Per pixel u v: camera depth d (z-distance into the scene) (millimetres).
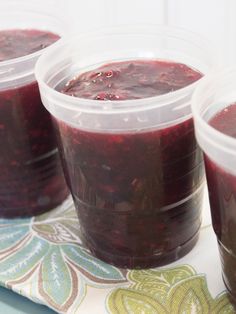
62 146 775
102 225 785
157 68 832
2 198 917
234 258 667
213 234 849
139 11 1223
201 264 797
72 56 859
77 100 692
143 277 786
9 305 769
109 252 807
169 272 791
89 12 1260
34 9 999
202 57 804
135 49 882
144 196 740
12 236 890
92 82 800
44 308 760
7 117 845
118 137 696
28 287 771
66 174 810
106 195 748
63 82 838
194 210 805
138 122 686
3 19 1009
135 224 766
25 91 839
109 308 730
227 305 722
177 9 1195
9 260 831
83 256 835
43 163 909
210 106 693
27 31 996
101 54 884
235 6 1150
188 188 772
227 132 647
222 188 622
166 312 719
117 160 711
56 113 739
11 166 886
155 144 703
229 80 706
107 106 680
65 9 1265
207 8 1170
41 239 875
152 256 794
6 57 894
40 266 815
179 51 849
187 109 704
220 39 1205
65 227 904
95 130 700
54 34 971
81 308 733
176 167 737
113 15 1247
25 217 938
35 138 881
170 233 784
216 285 754
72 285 775
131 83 780
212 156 613
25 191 913
